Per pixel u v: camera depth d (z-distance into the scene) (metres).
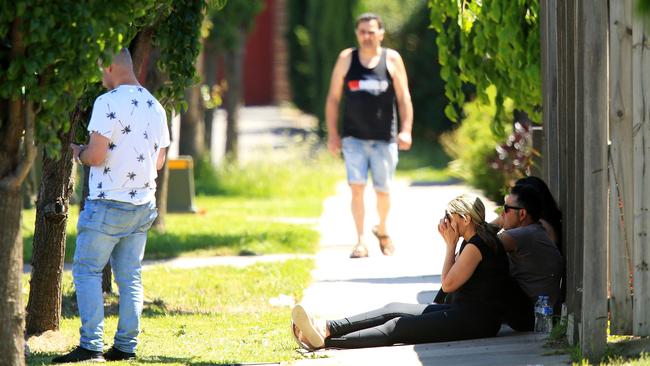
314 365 18.86
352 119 33.94
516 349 19.52
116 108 19.03
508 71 26.42
